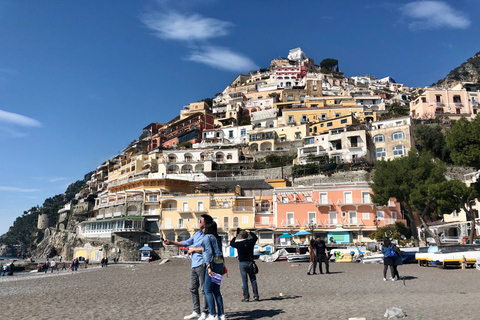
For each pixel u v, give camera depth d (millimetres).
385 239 18766
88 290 19781
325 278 20531
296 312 10539
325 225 60125
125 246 72375
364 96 131875
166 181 82000
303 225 61438
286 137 103375
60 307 13602
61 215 139750
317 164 81562
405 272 23281
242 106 137875
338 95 135750
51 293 19141
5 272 51406
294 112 111062
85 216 109312
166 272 31281
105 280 26672
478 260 23250
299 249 43344
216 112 133500
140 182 83438
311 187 63094
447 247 26062
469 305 10758
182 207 71188
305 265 32219
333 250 36125
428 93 103250
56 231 125000
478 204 49469
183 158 98250
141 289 19141
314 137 91625
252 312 10828
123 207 79312
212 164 94438
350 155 80750
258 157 98625
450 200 37344
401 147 78250
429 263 28125
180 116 145625
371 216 58906
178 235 70812
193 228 69188
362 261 33062
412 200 41406
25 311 12922
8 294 20047
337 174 72750
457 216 55750
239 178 82562
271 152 97938
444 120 96188
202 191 76938
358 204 59188
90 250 77188
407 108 119000
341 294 14250
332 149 86250
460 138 35750
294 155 92500
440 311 10016
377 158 80438
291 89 139625
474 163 35156
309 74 167625
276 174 84375
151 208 77062
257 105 136625
